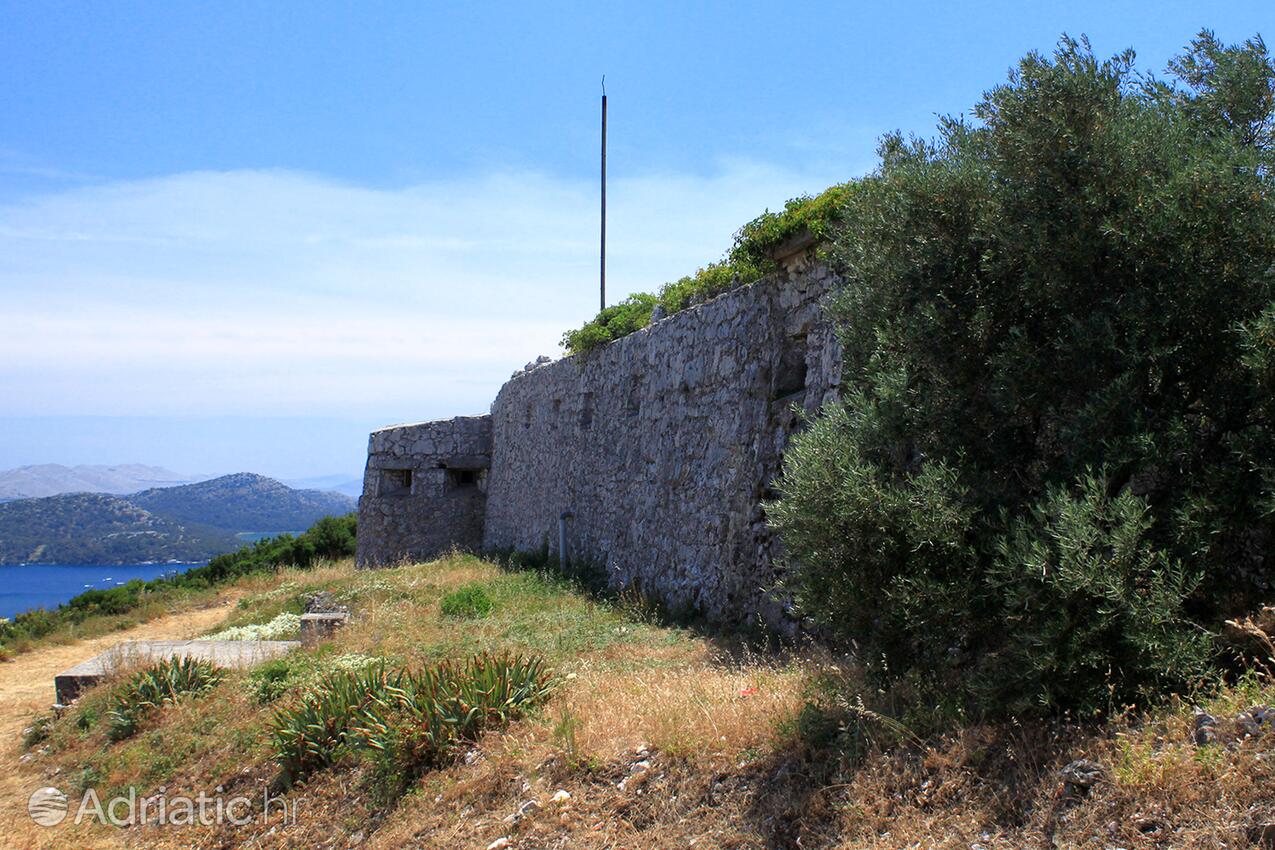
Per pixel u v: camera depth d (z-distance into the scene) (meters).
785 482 6.24
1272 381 4.75
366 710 8.37
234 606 20.95
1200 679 4.48
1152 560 4.57
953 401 5.91
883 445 6.15
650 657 9.74
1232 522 4.79
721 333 12.19
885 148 7.22
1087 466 4.82
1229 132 5.61
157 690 10.46
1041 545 4.81
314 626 13.12
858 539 5.63
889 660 6.01
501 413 24.72
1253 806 3.71
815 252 9.95
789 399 10.45
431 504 25.70
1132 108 5.59
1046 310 5.74
